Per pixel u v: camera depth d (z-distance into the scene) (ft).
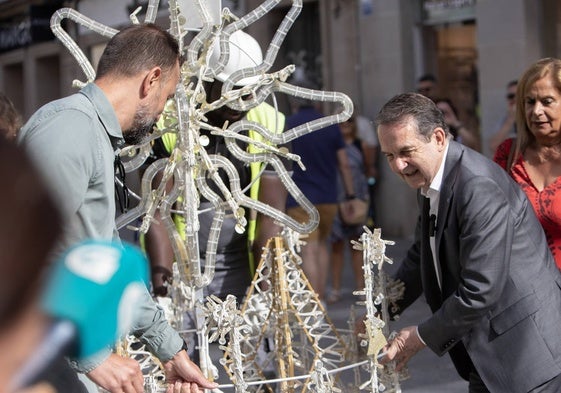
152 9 10.96
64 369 7.88
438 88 39.24
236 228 11.00
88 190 8.32
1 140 2.62
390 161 10.09
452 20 38.24
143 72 8.73
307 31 44.37
